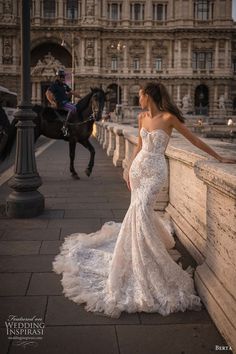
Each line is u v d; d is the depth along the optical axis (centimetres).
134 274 534
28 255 697
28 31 912
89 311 510
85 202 1095
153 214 547
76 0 8250
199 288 540
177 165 795
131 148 1397
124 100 8469
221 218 495
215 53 8381
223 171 451
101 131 3278
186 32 8281
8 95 3734
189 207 708
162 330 471
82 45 8200
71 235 784
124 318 496
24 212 927
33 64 8738
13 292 560
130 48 8412
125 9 8288
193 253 655
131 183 565
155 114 558
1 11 8088
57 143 3297
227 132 4884
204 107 8481
